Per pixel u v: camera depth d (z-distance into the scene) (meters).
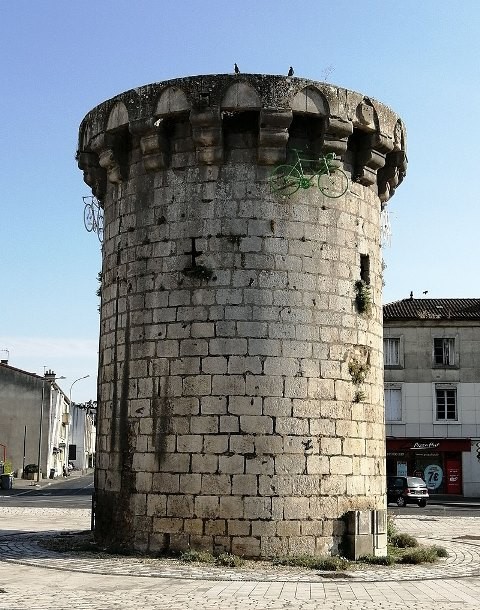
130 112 20.00
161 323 19.31
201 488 18.22
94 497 20.97
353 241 20.34
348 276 20.02
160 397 19.00
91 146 21.48
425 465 61.31
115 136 20.78
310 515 18.27
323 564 17.16
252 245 19.06
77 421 126.44
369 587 15.03
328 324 19.36
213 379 18.55
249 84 19.08
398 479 51.28
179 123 19.92
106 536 19.83
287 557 17.75
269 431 18.31
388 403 61.91
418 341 62.16
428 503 53.50
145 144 19.86
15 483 75.25
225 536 17.95
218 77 19.17
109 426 20.28
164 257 19.59
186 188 19.64
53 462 89.50
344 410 19.25
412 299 66.62
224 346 18.64
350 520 18.64
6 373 83.31
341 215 20.14
